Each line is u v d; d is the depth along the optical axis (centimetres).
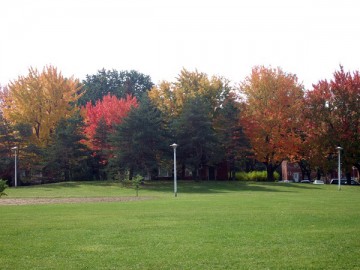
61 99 6181
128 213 2311
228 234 1548
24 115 6041
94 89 10388
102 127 6097
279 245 1337
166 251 1270
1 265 1125
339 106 5800
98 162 6328
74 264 1131
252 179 6900
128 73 11325
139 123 5381
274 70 6069
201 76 6562
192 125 5609
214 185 5494
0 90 6806
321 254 1205
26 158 5788
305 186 5431
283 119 5828
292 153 5828
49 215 2244
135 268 1083
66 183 5528
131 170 5459
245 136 5803
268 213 2236
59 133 5753
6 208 2694
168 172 7156
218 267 1080
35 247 1353
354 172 8394
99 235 1563
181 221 1928
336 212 2275
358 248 1285
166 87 6538
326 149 5825
